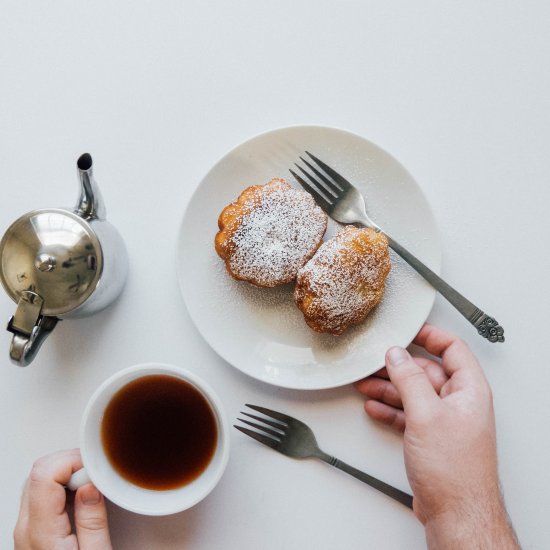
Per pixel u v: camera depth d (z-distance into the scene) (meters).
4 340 0.59
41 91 0.60
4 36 0.60
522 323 0.59
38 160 0.60
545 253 0.59
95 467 0.54
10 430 0.59
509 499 0.58
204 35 0.60
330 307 0.56
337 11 0.60
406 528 0.58
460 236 0.59
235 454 0.58
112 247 0.56
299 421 0.58
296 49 0.59
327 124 0.59
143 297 0.59
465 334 0.59
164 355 0.59
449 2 0.60
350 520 0.58
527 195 0.59
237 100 0.59
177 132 0.59
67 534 0.55
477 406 0.53
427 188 0.59
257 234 0.56
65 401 0.59
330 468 0.58
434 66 0.60
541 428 0.58
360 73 0.59
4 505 0.59
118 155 0.59
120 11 0.60
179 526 0.59
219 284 0.58
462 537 0.50
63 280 0.53
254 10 0.60
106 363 0.59
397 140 0.59
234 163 0.57
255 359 0.58
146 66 0.60
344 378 0.56
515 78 0.60
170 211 0.59
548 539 0.58
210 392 0.53
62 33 0.60
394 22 0.60
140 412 0.56
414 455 0.52
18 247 0.53
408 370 0.53
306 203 0.57
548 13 0.60
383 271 0.56
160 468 0.56
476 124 0.59
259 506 0.58
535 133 0.59
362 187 0.57
